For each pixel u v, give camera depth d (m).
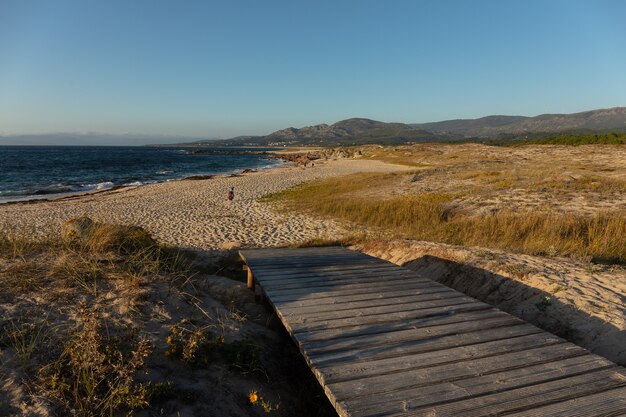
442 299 4.66
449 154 50.38
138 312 4.06
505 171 22.31
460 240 9.16
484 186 17.17
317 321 3.96
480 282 6.09
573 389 2.78
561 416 2.48
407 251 8.03
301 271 5.93
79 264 4.79
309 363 3.18
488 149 52.53
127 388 2.81
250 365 3.68
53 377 2.84
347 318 4.05
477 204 13.38
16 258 4.99
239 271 7.98
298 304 4.46
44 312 3.75
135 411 2.83
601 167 23.55
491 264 6.28
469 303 4.52
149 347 3.33
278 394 3.59
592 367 3.09
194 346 3.55
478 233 9.29
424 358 3.22
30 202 21.25
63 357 3.18
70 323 3.66
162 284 4.81
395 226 11.74
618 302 4.79
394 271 5.95
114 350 3.32
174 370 3.40
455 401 2.63
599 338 4.23
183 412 2.93
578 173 19.92
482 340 3.56
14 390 2.76
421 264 7.35
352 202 15.98
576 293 5.02
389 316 4.11
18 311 3.69
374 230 11.47
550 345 3.48
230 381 3.46
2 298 3.88
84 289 4.30
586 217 10.04
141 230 6.78
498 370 3.04
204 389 3.25
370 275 5.71
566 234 8.55
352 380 2.88
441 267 6.95
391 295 4.79
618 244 7.58
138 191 25.22
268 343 4.45
